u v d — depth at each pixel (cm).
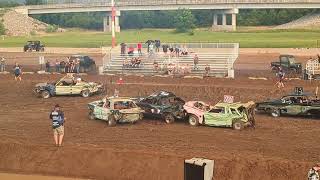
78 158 4234
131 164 4100
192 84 7812
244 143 4703
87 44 18062
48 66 9744
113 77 8544
